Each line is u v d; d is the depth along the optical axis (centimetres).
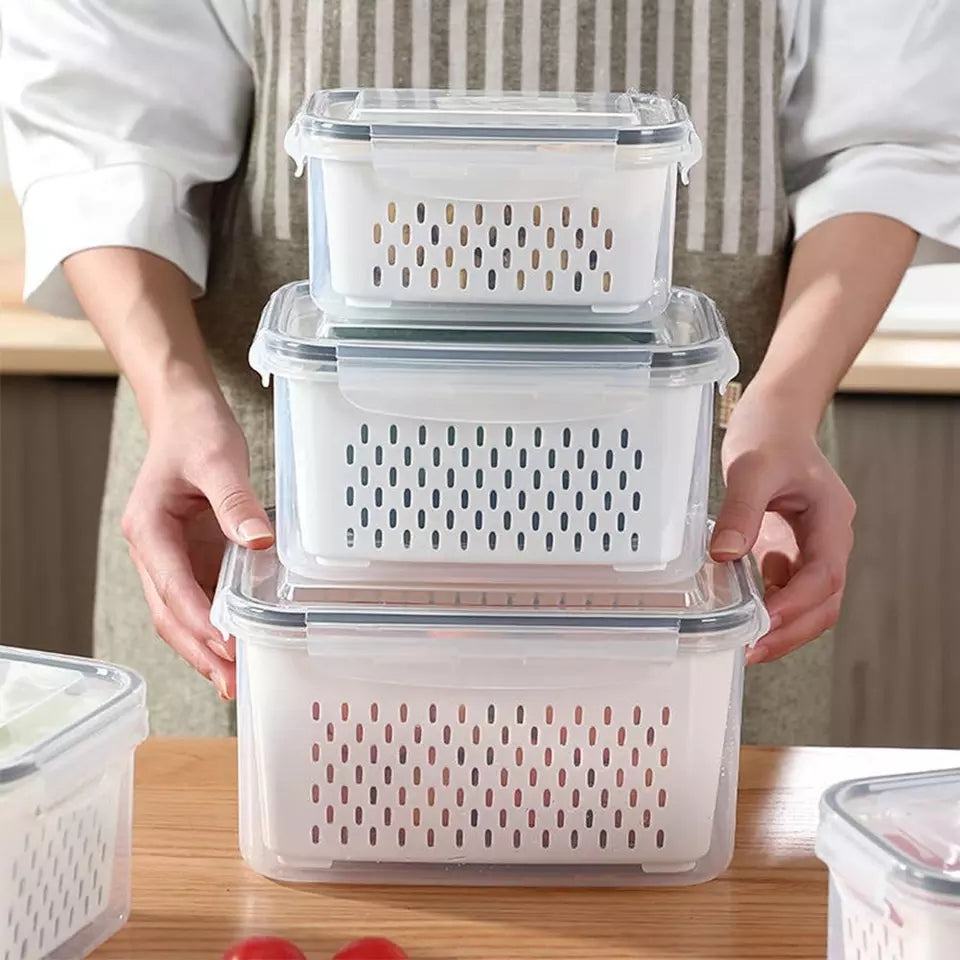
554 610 101
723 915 103
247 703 104
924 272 244
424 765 104
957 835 87
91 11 158
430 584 105
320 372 100
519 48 156
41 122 159
